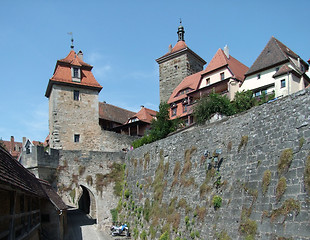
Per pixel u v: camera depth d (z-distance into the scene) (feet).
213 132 62.39
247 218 45.34
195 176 64.03
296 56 105.50
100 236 90.99
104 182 106.42
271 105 48.62
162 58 168.14
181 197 66.08
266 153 46.68
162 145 82.07
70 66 130.31
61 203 83.71
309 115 41.42
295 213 38.24
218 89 118.52
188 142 70.54
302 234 36.52
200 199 59.21
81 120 126.82
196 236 56.44
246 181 48.75
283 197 40.68
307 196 37.58
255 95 104.27
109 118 154.20
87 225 103.30
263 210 43.11
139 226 83.25
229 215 49.96
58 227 75.15
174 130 109.70
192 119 123.03
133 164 99.14
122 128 152.87
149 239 73.87
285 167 41.78
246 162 50.47
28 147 102.94
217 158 57.82
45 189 76.13
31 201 55.88
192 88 134.00
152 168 84.99
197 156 65.62
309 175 38.06
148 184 84.69
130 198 95.61
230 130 57.47
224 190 53.47
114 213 103.40
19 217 44.29
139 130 149.18
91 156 107.76
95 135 128.06
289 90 89.56
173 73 164.45
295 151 41.47
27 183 47.85
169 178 74.23
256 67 105.50
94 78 133.59
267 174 44.42
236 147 54.39
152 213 76.59
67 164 104.88
